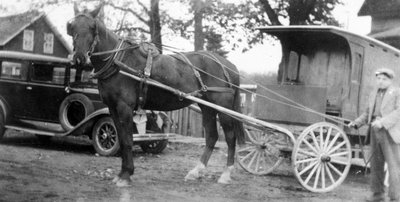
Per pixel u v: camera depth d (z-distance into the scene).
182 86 7.82
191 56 8.20
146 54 7.51
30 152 10.14
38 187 6.55
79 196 6.18
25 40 32.81
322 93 8.15
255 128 8.51
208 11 13.81
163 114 11.50
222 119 8.19
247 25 15.20
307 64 9.51
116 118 7.40
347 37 8.30
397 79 8.67
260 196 6.99
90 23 6.97
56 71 11.14
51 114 11.26
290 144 8.46
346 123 8.42
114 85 7.21
